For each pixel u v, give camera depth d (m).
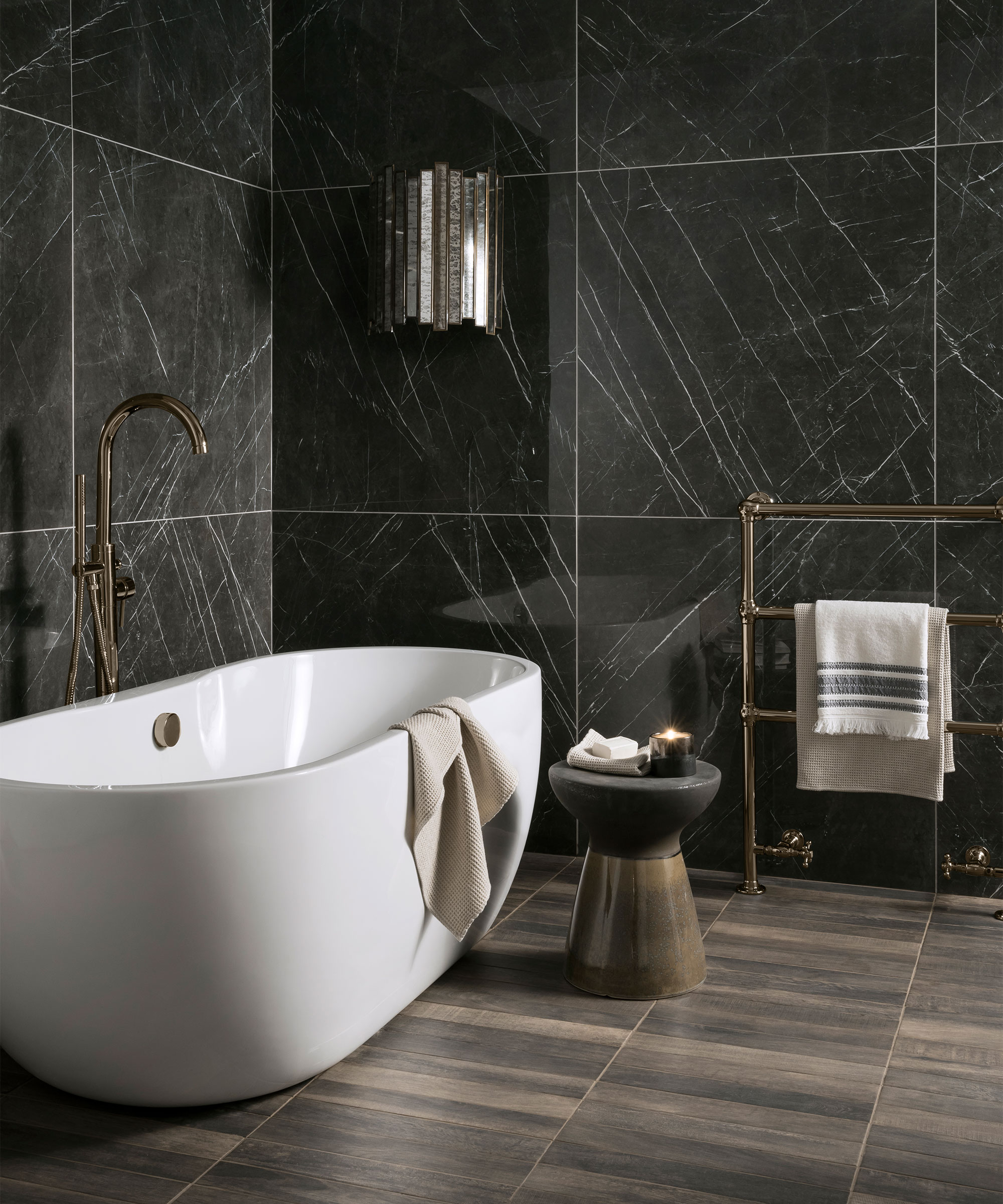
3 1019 1.97
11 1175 1.83
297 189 3.66
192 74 3.30
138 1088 1.96
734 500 3.29
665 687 3.38
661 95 3.27
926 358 3.10
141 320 3.14
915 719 2.94
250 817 1.82
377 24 3.53
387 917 2.13
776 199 3.20
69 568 2.92
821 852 3.26
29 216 2.74
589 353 3.39
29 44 2.72
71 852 1.79
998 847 3.12
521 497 3.49
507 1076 2.13
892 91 3.08
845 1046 2.25
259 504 3.71
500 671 3.08
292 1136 1.94
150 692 2.65
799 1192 1.78
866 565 3.17
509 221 3.44
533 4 3.37
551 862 3.44
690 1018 2.38
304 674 3.23
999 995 2.48
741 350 3.25
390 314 3.36
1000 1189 1.79
